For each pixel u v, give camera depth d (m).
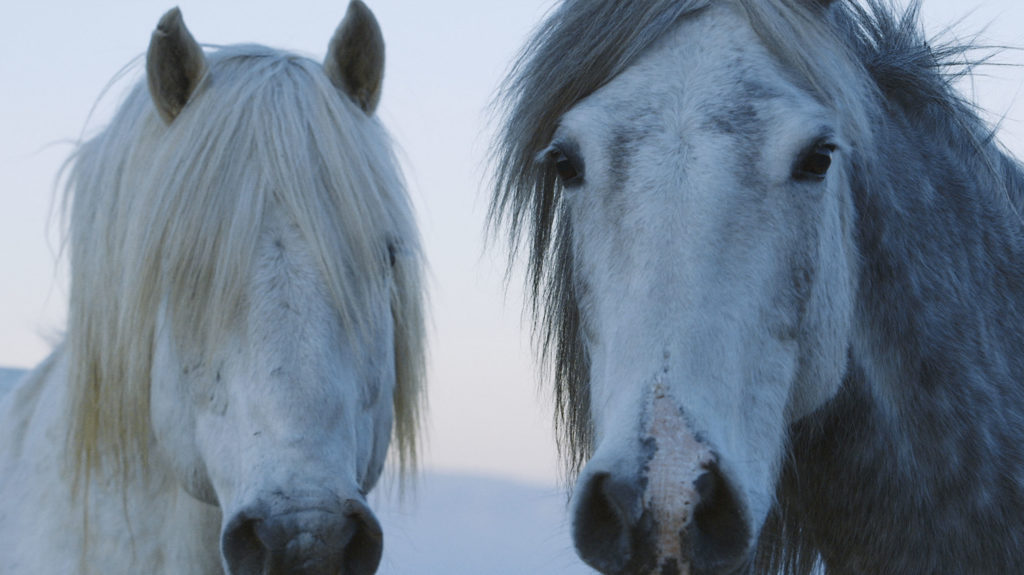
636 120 3.72
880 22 4.73
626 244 3.59
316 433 3.71
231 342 3.80
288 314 3.77
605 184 3.71
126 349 4.02
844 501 4.36
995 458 4.21
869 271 4.24
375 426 4.25
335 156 4.00
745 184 3.61
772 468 3.76
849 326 4.12
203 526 4.19
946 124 4.70
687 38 3.92
